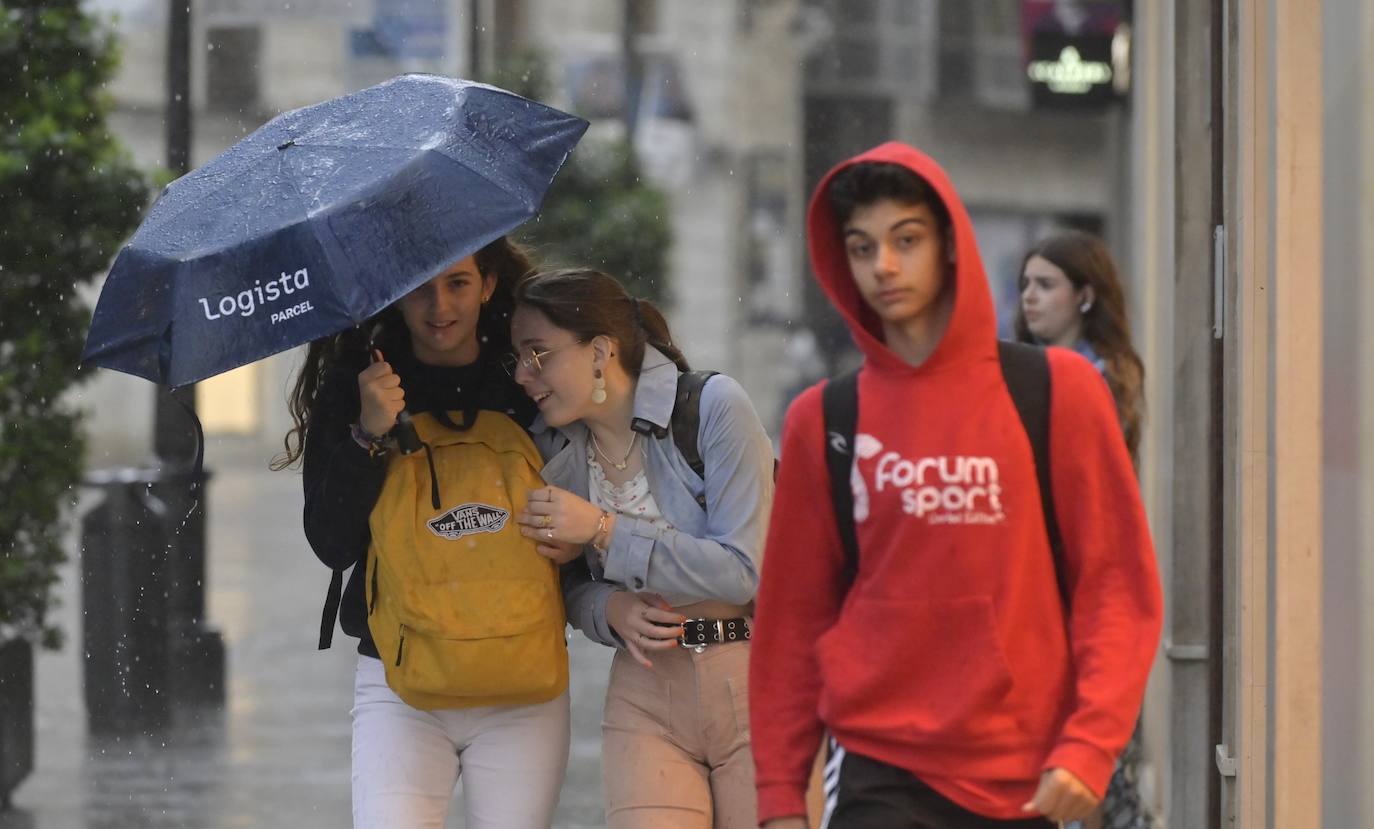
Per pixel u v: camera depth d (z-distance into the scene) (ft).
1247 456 44.75
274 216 39.17
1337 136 40.11
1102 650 31.17
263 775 82.94
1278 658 42.39
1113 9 155.33
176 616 100.37
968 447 31.55
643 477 42.37
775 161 325.62
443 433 42.16
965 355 31.83
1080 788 30.40
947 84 339.77
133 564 95.09
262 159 41.22
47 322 82.43
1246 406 44.73
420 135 40.73
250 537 181.06
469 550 41.09
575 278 41.78
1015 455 31.50
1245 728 44.75
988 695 31.37
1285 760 42.22
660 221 216.74
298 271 38.45
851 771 32.53
